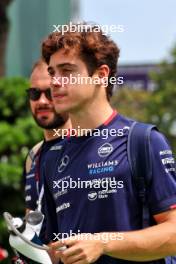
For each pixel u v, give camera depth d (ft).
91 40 15.01
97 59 15.05
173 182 14.70
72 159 15.31
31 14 76.95
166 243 14.21
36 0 77.56
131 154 14.67
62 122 19.95
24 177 21.31
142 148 14.64
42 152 20.20
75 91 15.01
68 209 15.19
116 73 15.53
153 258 14.33
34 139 42.04
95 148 15.01
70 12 81.41
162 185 14.55
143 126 14.90
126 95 79.25
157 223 14.70
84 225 14.87
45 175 16.55
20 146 42.14
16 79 45.14
